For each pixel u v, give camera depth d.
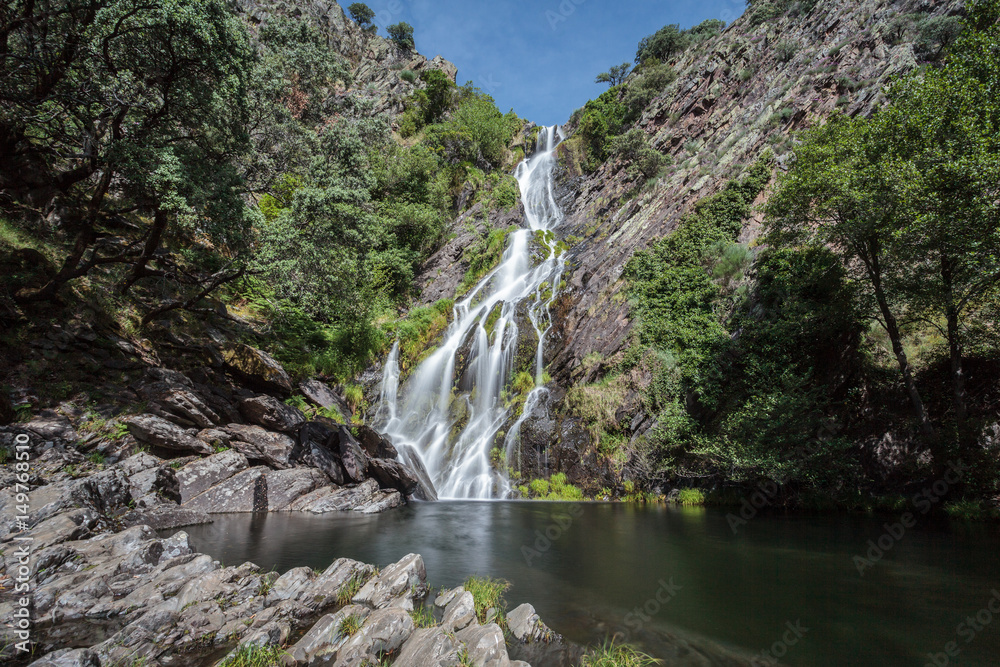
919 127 12.02
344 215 17.64
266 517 12.95
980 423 11.62
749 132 30.33
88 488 9.75
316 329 25.69
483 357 24.61
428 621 5.76
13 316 13.35
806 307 15.90
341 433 17.59
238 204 14.42
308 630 5.68
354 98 22.61
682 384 18.78
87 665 4.50
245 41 14.73
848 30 32.00
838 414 15.00
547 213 44.38
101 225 19.59
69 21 12.16
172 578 6.76
